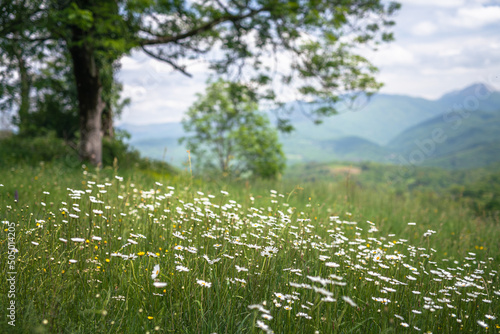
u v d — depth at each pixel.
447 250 5.62
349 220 6.28
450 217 9.14
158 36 12.20
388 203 9.99
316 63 13.57
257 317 2.29
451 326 2.61
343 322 2.43
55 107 16.58
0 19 9.48
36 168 8.61
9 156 10.64
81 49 11.24
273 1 11.59
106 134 16.88
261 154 27.92
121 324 2.17
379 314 2.64
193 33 12.23
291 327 2.34
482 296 3.23
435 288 3.10
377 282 2.90
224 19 12.38
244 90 14.79
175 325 2.26
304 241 3.56
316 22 12.35
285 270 2.96
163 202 4.75
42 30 10.02
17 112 15.02
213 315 2.36
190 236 3.38
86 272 2.56
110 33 11.05
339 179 12.23
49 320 2.05
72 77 15.41
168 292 2.50
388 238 5.40
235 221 3.99
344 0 11.73
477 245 6.11
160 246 3.27
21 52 10.54
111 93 15.51
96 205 4.19
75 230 3.14
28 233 2.94
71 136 17.20
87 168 10.02
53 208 4.23
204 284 2.39
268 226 3.96
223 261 2.84
